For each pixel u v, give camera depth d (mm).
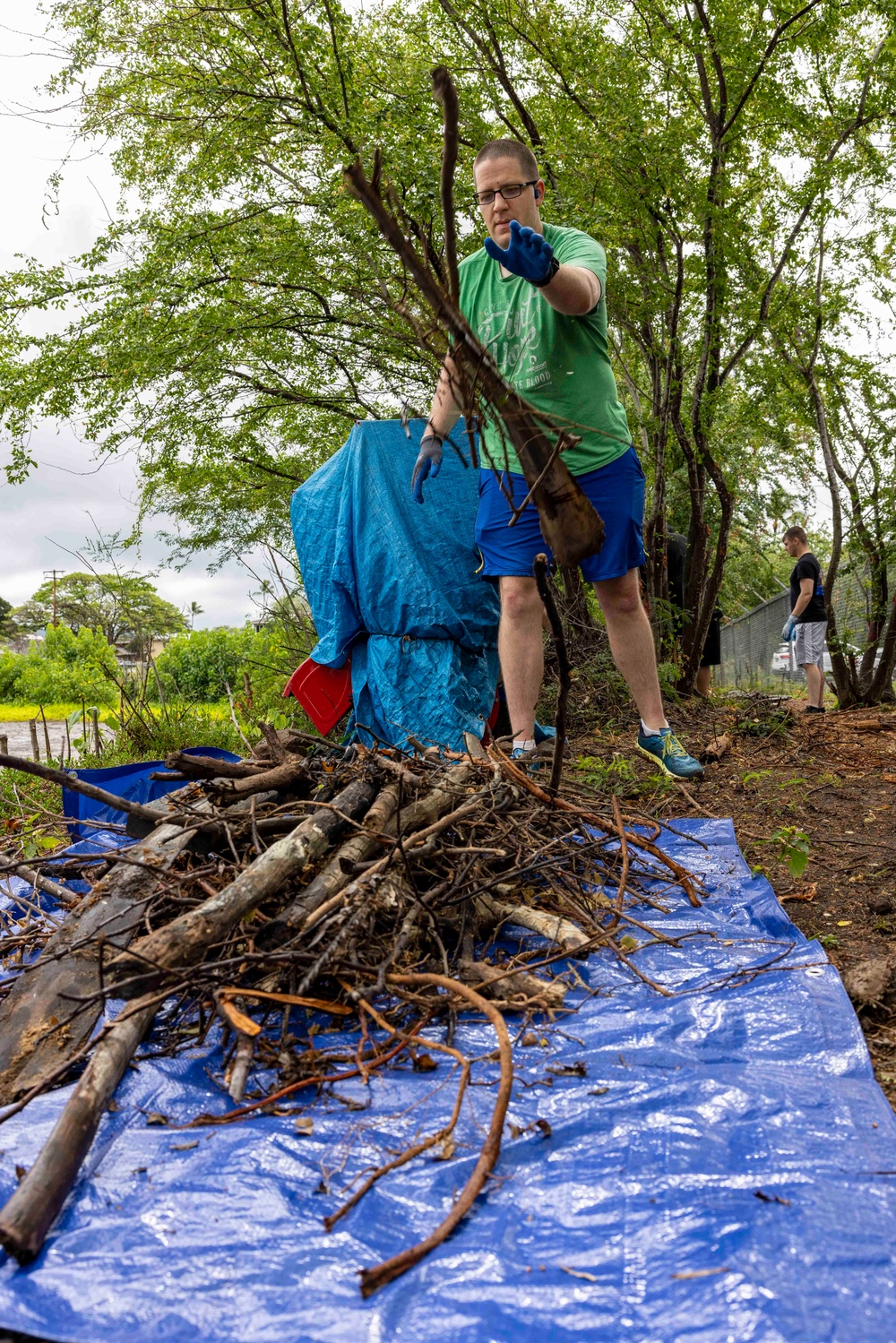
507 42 6316
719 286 6523
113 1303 1387
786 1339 1251
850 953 3023
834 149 6887
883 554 8359
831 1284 1360
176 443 7504
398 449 4922
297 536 5125
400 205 2814
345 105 5957
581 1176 1668
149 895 2645
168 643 12148
